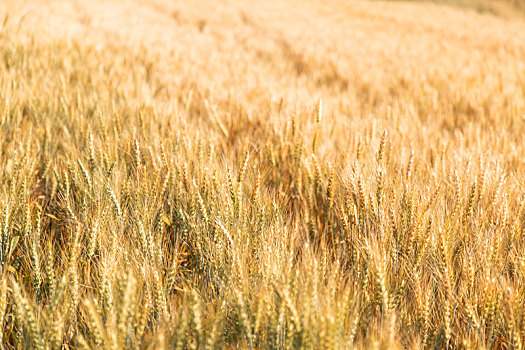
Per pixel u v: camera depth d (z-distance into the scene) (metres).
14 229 2.35
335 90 6.57
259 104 4.54
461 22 20.36
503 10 31.62
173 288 2.13
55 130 3.67
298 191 2.88
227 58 8.51
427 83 7.02
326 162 2.93
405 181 2.58
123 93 4.71
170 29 13.06
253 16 19.20
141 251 2.14
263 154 3.22
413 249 2.13
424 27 17.84
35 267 1.96
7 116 3.49
